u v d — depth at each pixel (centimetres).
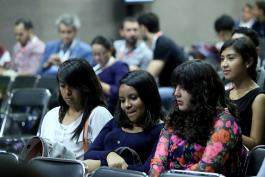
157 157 359
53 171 355
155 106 411
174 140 356
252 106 423
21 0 1205
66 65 452
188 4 1319
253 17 935
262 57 702
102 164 396
